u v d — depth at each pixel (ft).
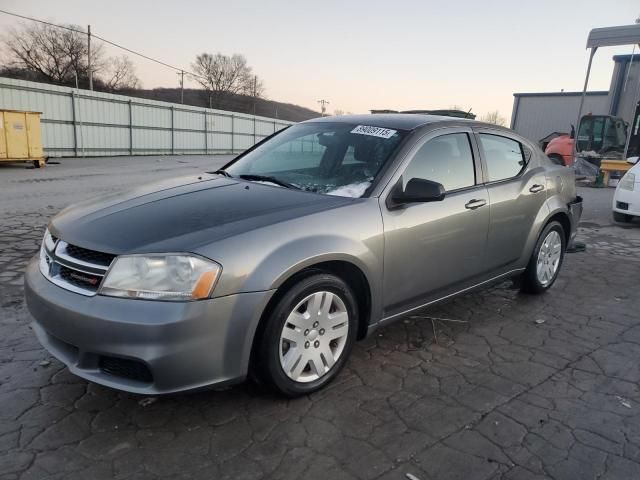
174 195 10.37
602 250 22.56
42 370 10.17
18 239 20.74
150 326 7.67
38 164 60.13
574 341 12.55
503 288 16.51
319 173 11.44
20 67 205.26
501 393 9.98
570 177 16.55
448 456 8.03
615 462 8.01
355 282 10.28
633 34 39.70
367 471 7.62
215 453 7.91
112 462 7.62
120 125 91.09
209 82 271.08
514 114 101.71
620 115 75.20
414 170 11.23
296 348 9.18
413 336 12.57
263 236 8.60
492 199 12.84
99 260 8.33
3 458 7.60
